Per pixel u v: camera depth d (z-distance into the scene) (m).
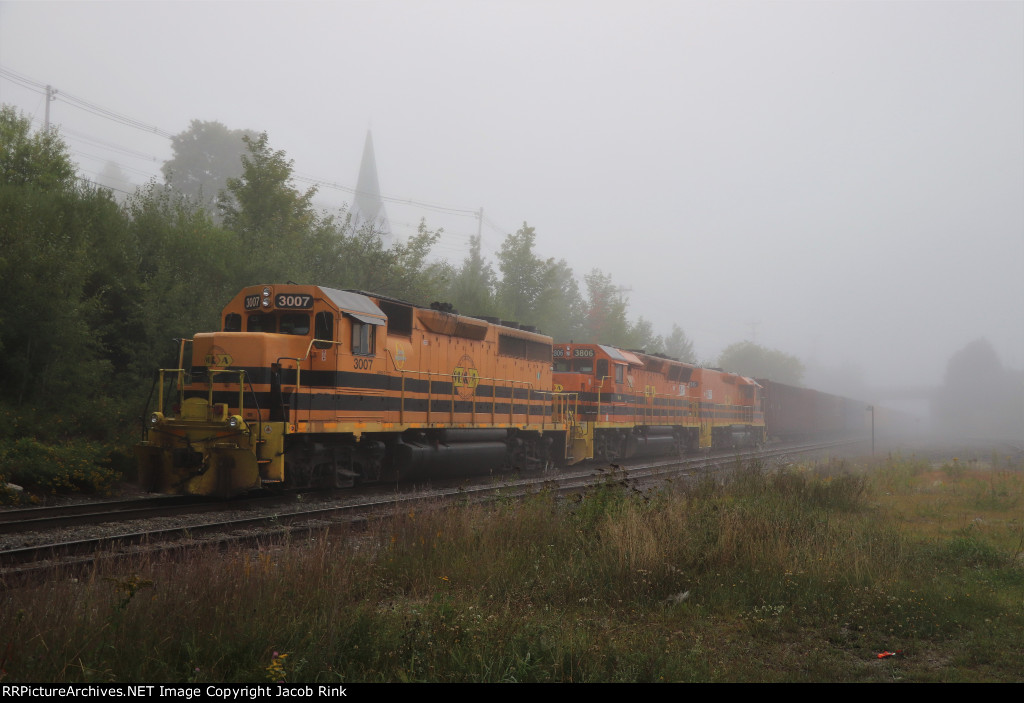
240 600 6.60
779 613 7.85
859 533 11.61
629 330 53.00
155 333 20.56
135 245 22.36
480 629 6.55
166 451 14.25
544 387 25.39
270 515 12.80
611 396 28.50
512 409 22.88
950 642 7.23
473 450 20.44
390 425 17.27
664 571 8.81
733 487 15.85
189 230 22.67
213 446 13.77
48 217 20.16
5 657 5.20
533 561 9.35
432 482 19.52
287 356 14.91
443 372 19.66
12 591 6.33
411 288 30.70
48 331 18.48
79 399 19.14
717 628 7.54
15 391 18.58
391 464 18.27
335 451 16.11
